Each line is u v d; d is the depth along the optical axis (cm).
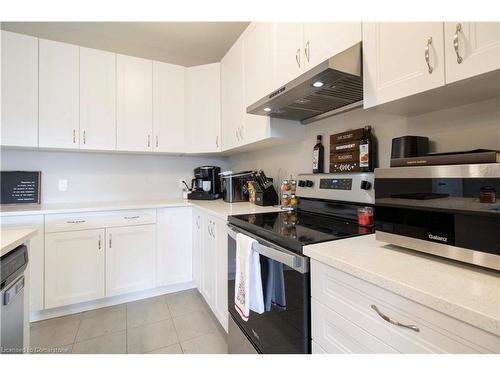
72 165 251
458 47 75
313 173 172
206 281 209
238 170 288
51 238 199
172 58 256
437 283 60
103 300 222
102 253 216
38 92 207
